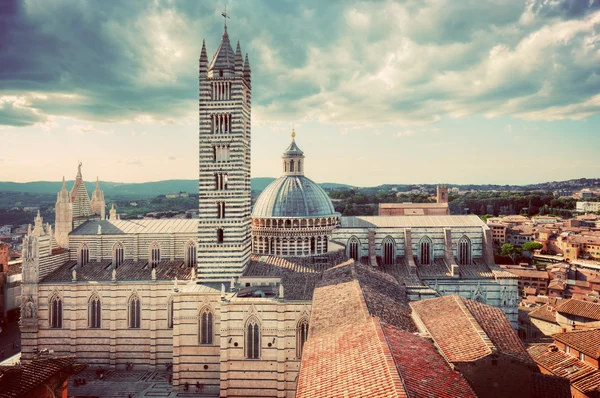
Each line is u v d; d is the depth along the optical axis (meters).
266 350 75.12
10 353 104.44
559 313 96.12
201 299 81.75
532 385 38.56
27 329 93.50
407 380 29.81
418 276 99.19
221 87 88.06
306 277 81.75
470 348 37.94
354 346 37.38
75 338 93.62
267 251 98.38
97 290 94.06
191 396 79.75
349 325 44.00
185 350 81.75
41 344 94.19
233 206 87.56
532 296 130.62
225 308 75.19
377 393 28.06
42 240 95.81
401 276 97.81
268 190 102.75
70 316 93.88
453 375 34.09
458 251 107.62
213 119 88.50
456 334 41.16
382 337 36.78
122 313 94.06
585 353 57.56
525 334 108.25
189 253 101.38
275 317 74.94
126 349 93.88
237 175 87.44
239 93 87.50
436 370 33.94
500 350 37.25
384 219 112.75
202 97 88.00
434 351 38.69
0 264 130.25
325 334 44.06
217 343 81.62
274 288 83.25
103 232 104.62
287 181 102.19
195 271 97.31
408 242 104.12
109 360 93.69
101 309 94.00
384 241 106.88
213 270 87.88
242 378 75.38
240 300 75.50
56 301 94.44
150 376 89.31
